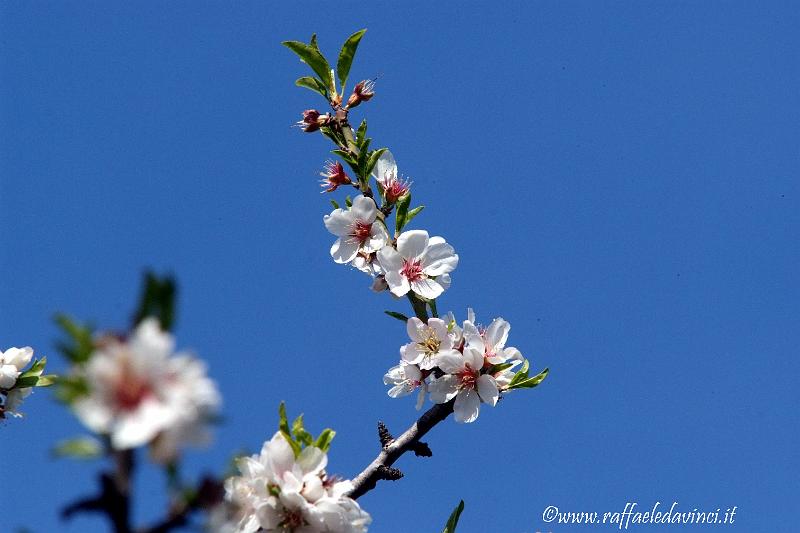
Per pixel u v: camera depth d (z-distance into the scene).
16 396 6.57
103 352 2.53
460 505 5.13
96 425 2.50
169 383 2.58
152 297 2.59
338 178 7.19
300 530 4.27
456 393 6.16
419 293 6.59
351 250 6.86
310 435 4.53
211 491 2.79
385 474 5.68
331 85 7.17
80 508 2.47
